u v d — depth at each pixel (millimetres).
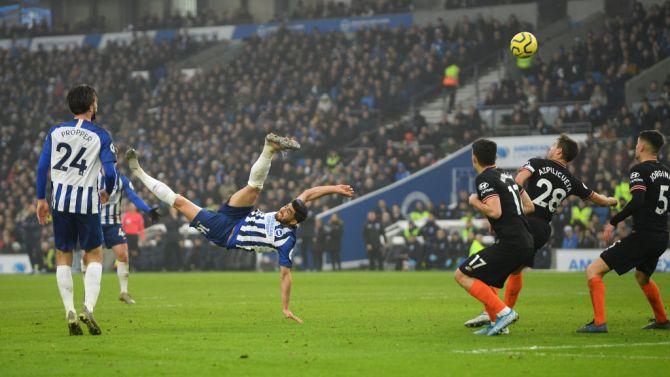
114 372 9164
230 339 12141
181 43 63344
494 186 12266
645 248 13031
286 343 11656
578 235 38938
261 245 13805
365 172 45188
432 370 9266
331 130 49406
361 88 52281
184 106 56594
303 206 13484
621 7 53812
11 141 57406
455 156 43469
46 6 74188
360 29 56781
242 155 48656
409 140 46938
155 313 16797
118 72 60906
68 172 12656
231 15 70062
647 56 46562
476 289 12406
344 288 25594
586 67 48156
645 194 13031
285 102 54188
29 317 16031
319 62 56344
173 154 50562
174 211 43375
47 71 62406
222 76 57250
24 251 45562
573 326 13938
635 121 42562
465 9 57656
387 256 41656
